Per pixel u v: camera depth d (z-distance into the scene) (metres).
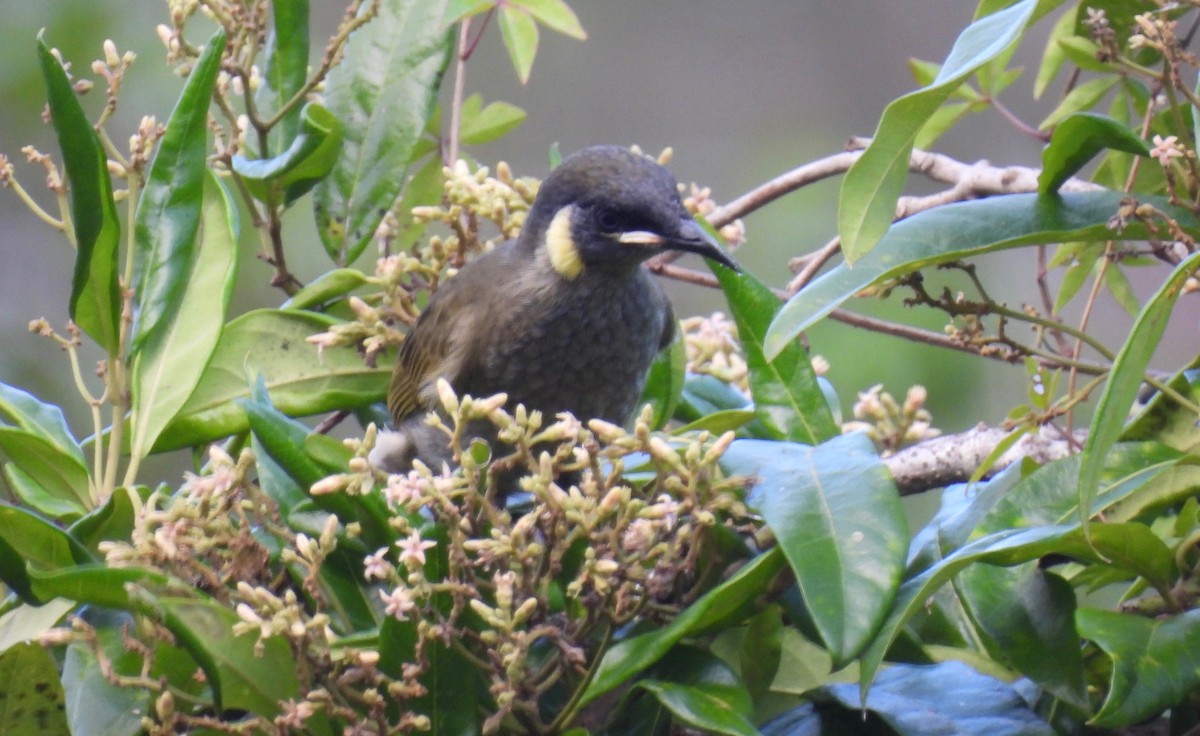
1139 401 3.87
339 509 3.82
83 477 3.85
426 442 3.91
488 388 3.92
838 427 3.84
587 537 3.79
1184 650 3.79
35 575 3.80
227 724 3.79
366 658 3.79
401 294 3.90
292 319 3.89
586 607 3.80
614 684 3.79
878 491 3.79
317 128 3.88
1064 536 3.79
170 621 3.79
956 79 3.78
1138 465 3.80
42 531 3.82
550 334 3.91
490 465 3.80
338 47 3.88
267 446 3.82
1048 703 3.80
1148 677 3.79
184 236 3.85
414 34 3.91
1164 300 3.77
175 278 3.85
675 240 3.90
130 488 3.83
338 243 3.91
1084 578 3.83
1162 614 3.81
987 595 3.80
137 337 3.85
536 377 3.92
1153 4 3.87
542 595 3.80
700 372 3.92
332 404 3.89
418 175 3.94
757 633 3.82
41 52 3.83
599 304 3.91
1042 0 3.79
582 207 3.90
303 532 3.82
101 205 3.84
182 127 3.85
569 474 3.91
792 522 3.79
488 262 3.92
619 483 3.81
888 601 3.79
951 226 3.82
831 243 3.91
